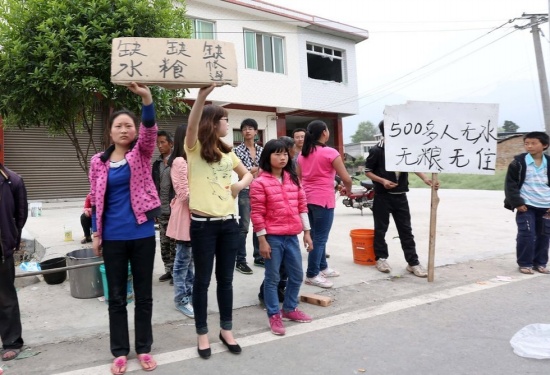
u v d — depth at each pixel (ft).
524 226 15.43
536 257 15.88
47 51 12.09
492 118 14.42
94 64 12.52
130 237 8.82
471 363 8.64
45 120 14.17
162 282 15.08
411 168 14.70
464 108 14.51
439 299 12.74
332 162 13.76
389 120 14.90
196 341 10.27
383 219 15.98
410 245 15.69
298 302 12.35
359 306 12.44
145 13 13.50
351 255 18.98
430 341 9.77
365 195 33.01
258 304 12.88
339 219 31.01
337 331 10.56
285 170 11.50
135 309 9.09
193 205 9.34
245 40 46.06
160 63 8.38
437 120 14.57
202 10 42.39
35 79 12.25
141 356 8.91
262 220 10.61
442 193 54.54
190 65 8.51
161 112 15.37
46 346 10.09
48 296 13.76
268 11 45.83
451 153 14.51
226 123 9.93
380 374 8.32
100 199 8.71
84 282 13.39
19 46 12.17
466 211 33.60
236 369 8.72
